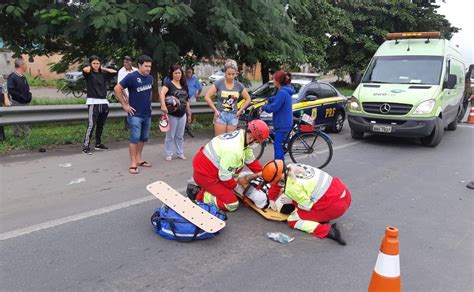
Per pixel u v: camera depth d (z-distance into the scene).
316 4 16.83
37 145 7.60
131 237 4.16
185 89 7.19
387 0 28.31
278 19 10.22
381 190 6.10
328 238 4.33
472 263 3.92
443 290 3.43
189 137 9.55
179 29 10.57
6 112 7.21
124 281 3.36
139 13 8.50
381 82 9.96
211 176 4.72
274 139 6.58
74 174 6.09
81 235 4.14
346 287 3.41
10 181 5.64
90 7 8.91
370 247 4.17
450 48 10.73
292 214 4.57
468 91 14.75
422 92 9.12
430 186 6.41
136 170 6.33
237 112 6.79
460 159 8.39
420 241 4.37
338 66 29.69
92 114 7.37
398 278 2.80
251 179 5.05
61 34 9.56
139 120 6.33
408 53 10.27
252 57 12.38
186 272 3.54
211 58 12.06
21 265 3.52
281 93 6.30
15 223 4.32
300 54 11.56
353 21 27.91
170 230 4.11
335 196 4.36
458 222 4.95
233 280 3.44
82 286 3.26
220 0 9.34
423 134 9.06
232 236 4.30
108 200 5.11
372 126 9.38
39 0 9.26
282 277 3.53
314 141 7.27
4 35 10.54
